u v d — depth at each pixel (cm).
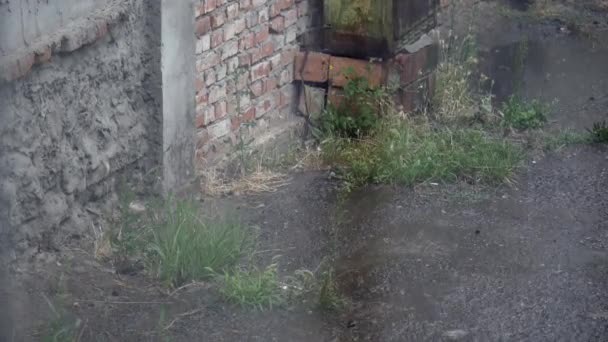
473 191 341
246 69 358
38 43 259
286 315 254
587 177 356
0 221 252
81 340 237
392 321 254
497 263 288
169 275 265
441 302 264
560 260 291
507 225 316
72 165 278
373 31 380
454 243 302
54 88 268
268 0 364
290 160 367
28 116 259
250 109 365
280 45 377
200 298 260
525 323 254
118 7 293
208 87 338
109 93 294
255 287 258
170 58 308
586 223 319
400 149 357
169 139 314
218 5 334
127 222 285
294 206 328
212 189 335
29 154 260
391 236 307
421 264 287
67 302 253
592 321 255
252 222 314
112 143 296
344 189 340
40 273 263
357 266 286
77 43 272
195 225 282
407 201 333
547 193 342
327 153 368
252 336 244
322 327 249
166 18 302
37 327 238
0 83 244
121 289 263
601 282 277
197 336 243
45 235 270
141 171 313
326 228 312
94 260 276
